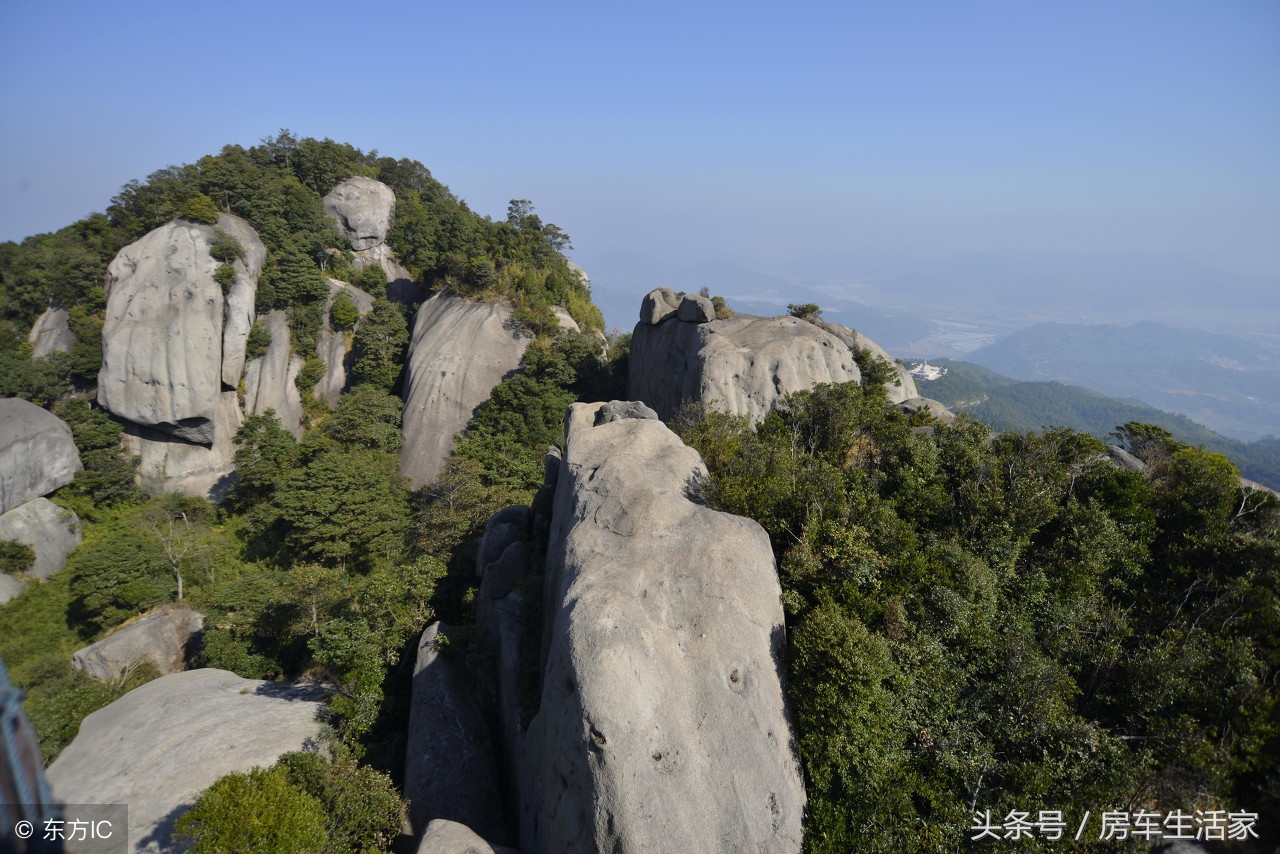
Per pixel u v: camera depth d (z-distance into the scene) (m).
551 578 24.22
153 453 59.22
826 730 16.05
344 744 23.28
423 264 78.00
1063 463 24.83
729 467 24.81
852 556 19.33
